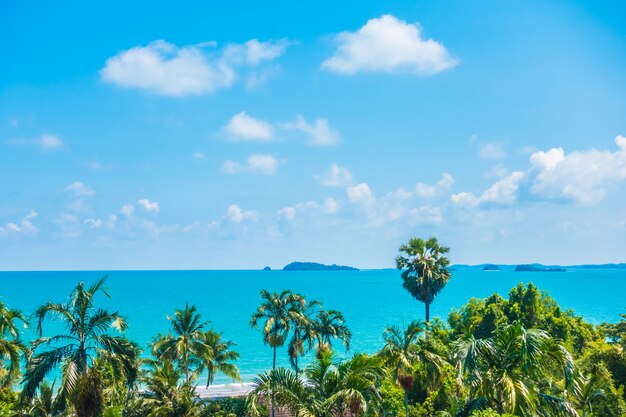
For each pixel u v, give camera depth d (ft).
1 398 119.55
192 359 184.44
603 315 481.05
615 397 123.44
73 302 90.38
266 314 181.27
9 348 114.42
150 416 108.99
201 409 128.06
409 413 117.39
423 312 518.37
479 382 82.38
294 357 182.60
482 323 191.11
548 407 80.53
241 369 266.98
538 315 195.62
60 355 91.20
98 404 89.45
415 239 225.56
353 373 77.00
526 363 75.92
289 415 104.37
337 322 191.31
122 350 93.76
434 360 109.91
